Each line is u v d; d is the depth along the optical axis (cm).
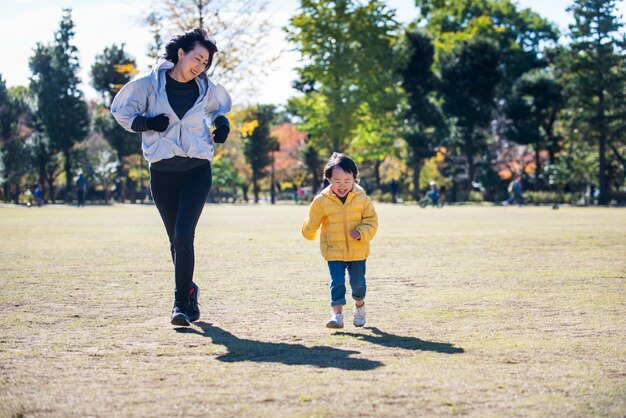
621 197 5791
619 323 585
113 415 349
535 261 1069
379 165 7494
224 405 362
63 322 604
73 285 831
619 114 5856
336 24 4819
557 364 446
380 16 4928
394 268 988
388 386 395
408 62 5684
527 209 4003
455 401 367
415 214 3086
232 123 2661
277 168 9044
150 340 530
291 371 432
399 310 658
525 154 7512
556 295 737
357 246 582
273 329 574
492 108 6925
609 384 399
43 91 7544
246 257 1149
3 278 891
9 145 7344
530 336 534
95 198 8412
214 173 8362
